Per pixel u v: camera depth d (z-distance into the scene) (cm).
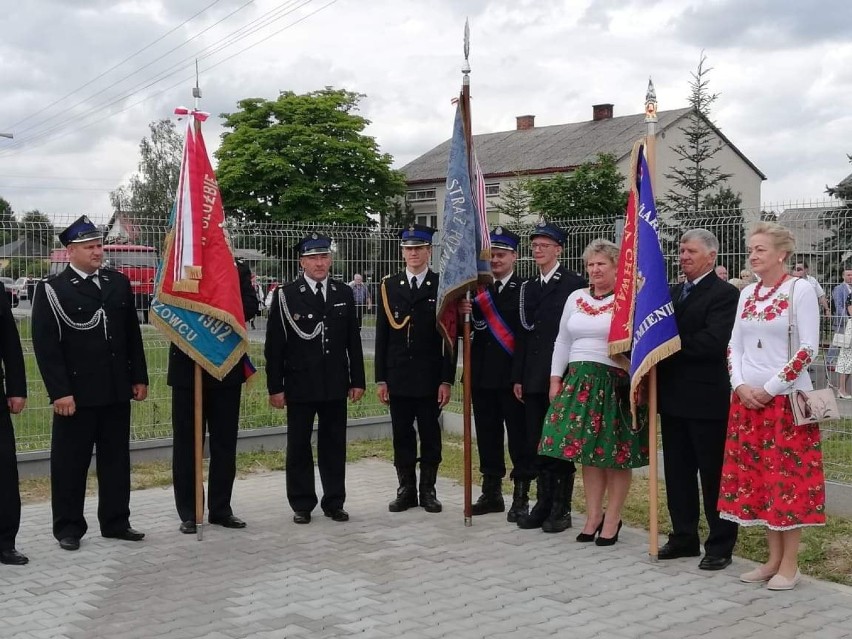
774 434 536
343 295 729
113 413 654
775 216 799
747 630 479
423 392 729
